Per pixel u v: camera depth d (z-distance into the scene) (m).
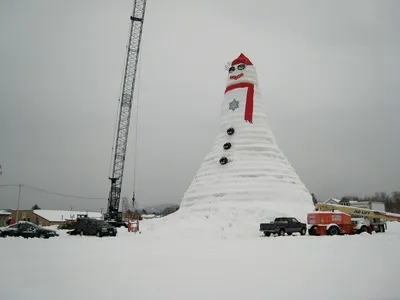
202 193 54.03
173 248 24.00
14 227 36.34
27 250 22.23
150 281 12.64
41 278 13.23
